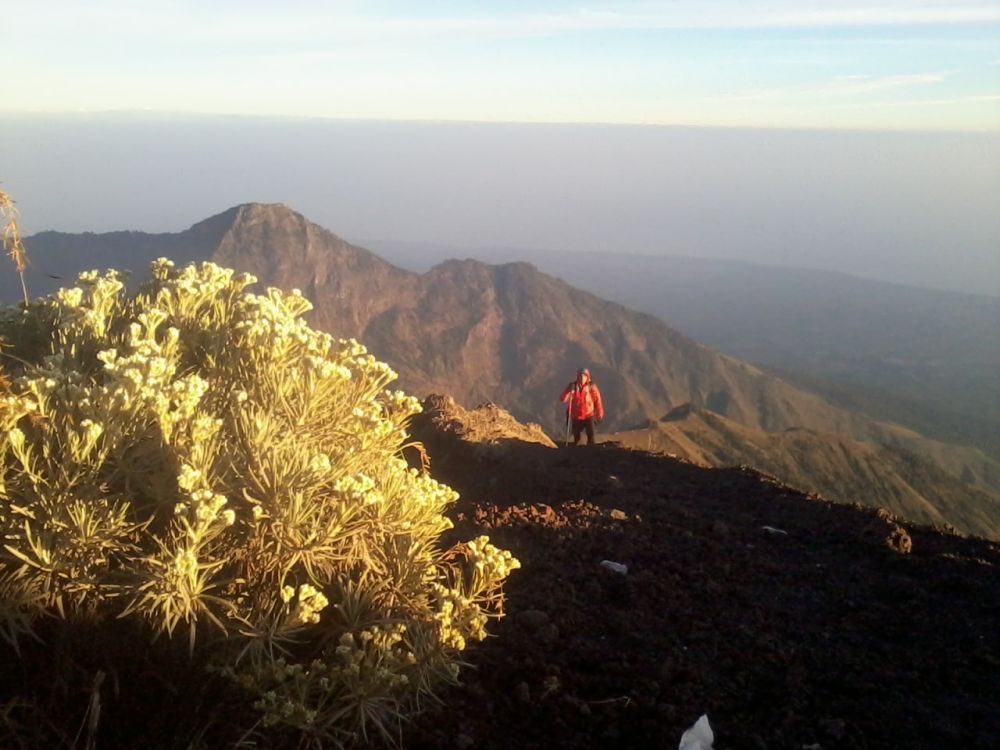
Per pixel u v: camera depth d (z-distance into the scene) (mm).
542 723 3307
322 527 3217
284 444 3355
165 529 3076
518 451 9828
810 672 3908
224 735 2793
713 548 5707
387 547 3430
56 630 2816
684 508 7031
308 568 3107
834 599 4918
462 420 10461
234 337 4277
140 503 3189
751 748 3229
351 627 3119
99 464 3021
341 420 3791
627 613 4461
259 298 4598
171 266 5016
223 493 3146
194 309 4535
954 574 5281
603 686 3623
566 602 4543
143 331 4223
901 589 5016
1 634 2645
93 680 2670
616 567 5125
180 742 2707
